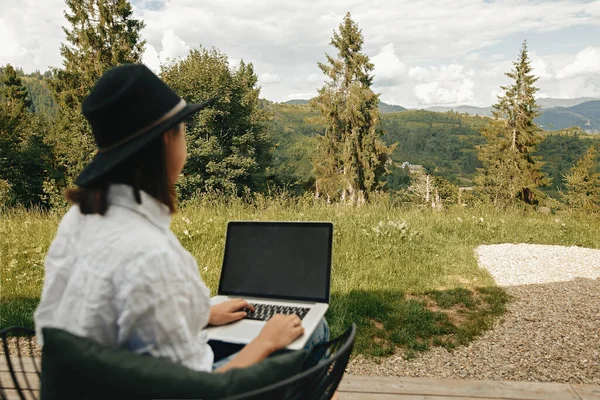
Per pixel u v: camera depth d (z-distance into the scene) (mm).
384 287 5801
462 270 6828
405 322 4852
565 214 12484
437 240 8227
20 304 4746
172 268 1100
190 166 36938
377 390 2867
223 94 37406
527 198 48969
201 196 10547
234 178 38719
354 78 49406
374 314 4961
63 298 1093
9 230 7508
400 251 7219
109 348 1041
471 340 4574
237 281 2234
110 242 1079
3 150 42062
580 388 2910
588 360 4105
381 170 48656
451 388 2898
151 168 1185
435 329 4715
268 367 1168
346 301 5133
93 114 1162
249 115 40906
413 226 8781
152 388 1027
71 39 41312
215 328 1850
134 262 1056
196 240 6828
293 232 2238
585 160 50969
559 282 6523
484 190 35281
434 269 6629
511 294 6016
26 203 34594
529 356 4215
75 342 1037
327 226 2203
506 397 2803
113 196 1151
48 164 42562
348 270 6238
